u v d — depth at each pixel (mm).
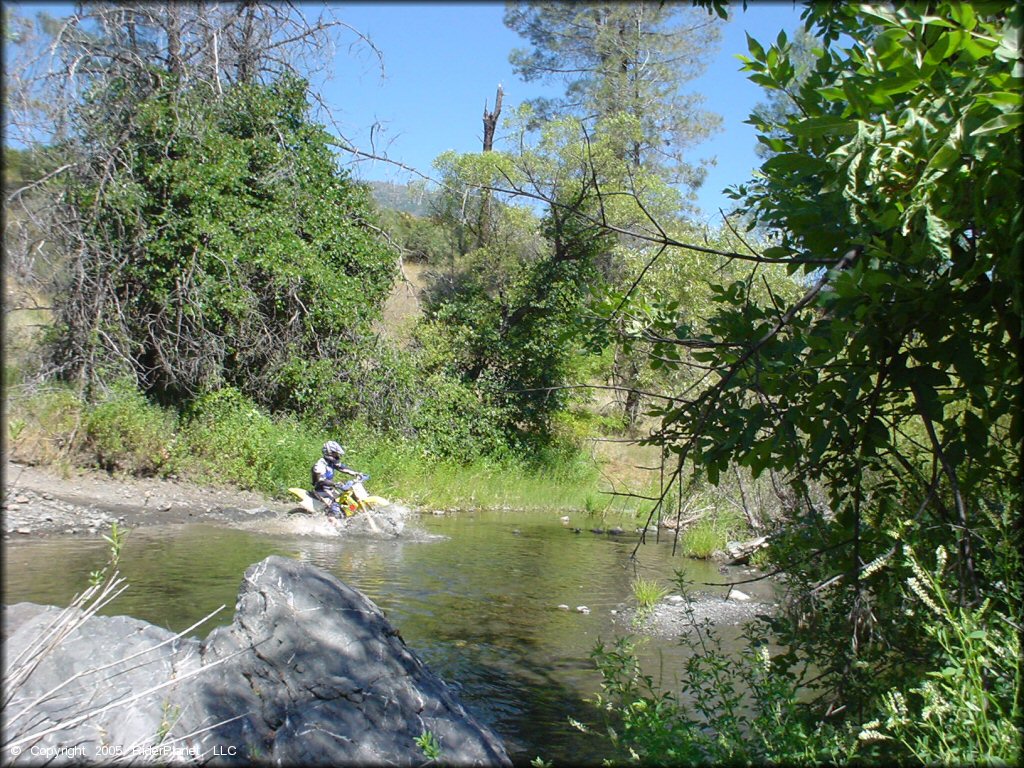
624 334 5777
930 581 4047
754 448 5055
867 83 4141
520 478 21828
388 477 19141
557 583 11133
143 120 17672
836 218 4543
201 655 5207
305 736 4688
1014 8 3586
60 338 16531
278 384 19359
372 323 21875
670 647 8109
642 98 30703
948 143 3762
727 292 5512
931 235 3773
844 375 4746
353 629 5406
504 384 23906
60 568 9484
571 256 23297
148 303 18172
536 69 33656
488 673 7234
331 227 20859
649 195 22953
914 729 4180
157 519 13367
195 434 16875
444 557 12734
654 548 14516
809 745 4152
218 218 18594
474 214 26469
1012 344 4340
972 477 4633
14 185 15930
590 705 6539
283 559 5793
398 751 4742
